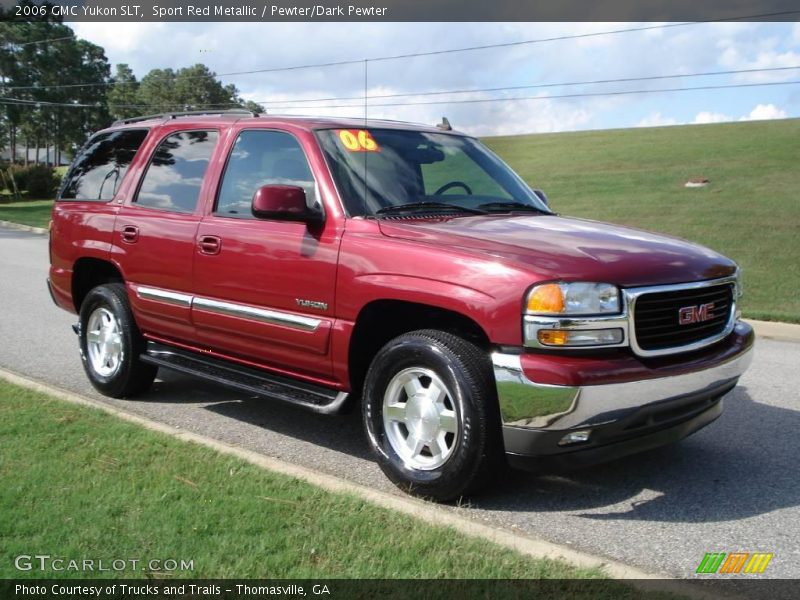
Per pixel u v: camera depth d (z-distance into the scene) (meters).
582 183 40.16
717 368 4.34
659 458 5.12
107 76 85.75
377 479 4.72
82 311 6.59
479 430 4.07
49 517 3.77
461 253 4.21
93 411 5.58
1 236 25.70
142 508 3.88
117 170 6.56
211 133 5.85
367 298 4.49
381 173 5.12
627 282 4.04
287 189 4.73
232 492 4.09
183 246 5.61
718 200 30.53
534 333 3.90
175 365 5.82
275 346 5.09
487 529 3.79
